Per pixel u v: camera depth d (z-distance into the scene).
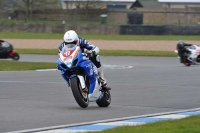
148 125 32.72
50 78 76.56
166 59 128.38
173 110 43.03
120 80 73.12
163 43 170.75
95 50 41.72
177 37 193.75
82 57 40.94
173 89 60.91
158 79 74.81
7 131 31.95
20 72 89.38
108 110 42.69
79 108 43.84
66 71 40.84
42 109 42.97
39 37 193.88
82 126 33.94
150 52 144.50
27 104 46.41
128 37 196.00
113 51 145.75
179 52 107.44
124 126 32.44
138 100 50.12
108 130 30.84
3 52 117.75
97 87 43.03
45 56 134.38
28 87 62.78
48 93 56.22
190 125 32.19
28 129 32.75
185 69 96.25
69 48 41.00
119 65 108.44
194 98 52.06
